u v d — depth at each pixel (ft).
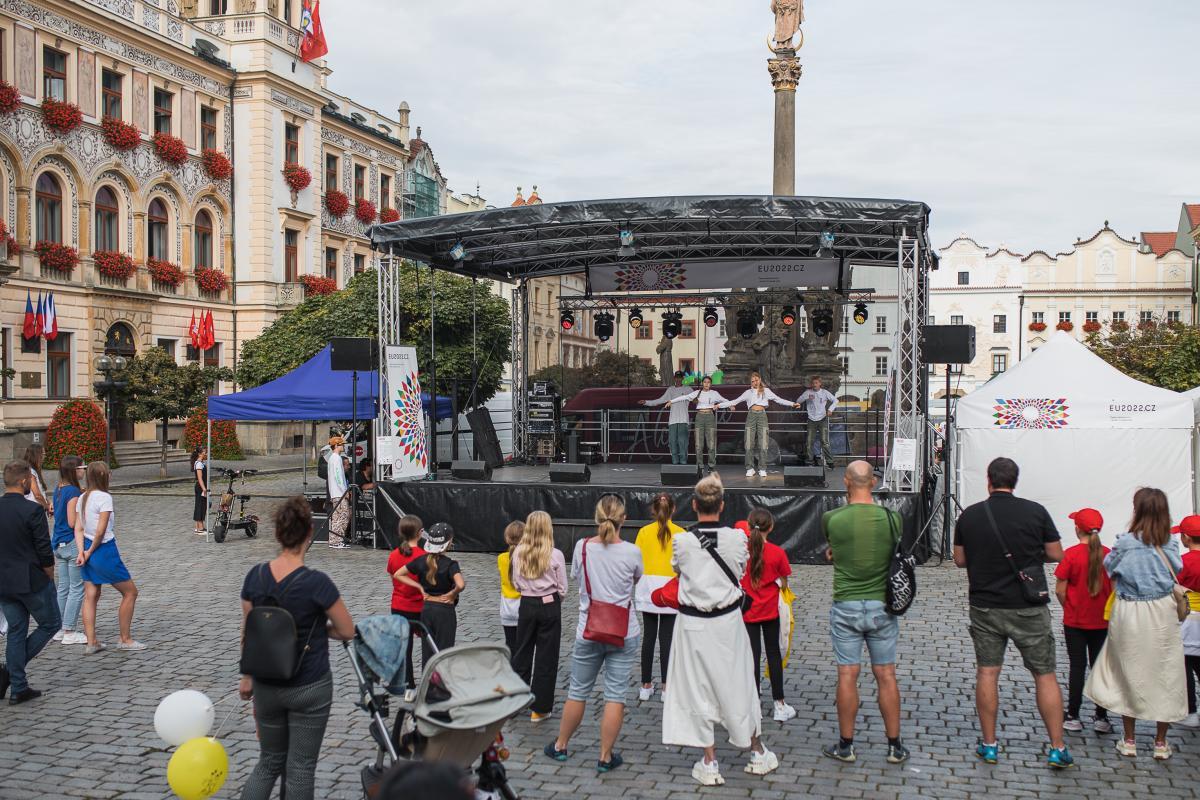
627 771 20.59
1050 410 50.31
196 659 29.48
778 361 73.77
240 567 46.39
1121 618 20.98
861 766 20.88
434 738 15.17
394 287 54.75
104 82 111.34
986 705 20.89
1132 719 21.34
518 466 68.54
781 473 59.57
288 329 112.98
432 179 181.16
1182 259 256.32
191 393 100.37
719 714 19.61
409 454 54.03
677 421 62.03
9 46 97.14
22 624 25.17
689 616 19.70
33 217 100.94
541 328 78.95
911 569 20.59
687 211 48.75
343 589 40.81
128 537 57.00
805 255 67.97
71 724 23.63
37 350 101.45
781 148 69.31
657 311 75.82
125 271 111.45
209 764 17.99
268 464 116.06
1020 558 20.43
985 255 264.52
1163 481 49.24
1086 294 259.39
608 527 20.53
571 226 53.06
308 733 15.99
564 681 27.48
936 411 123.24
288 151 138.82
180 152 120.16
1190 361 142.31
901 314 48.85
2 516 25.11
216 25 132.16
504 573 24.73
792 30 68.95
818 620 34.83
